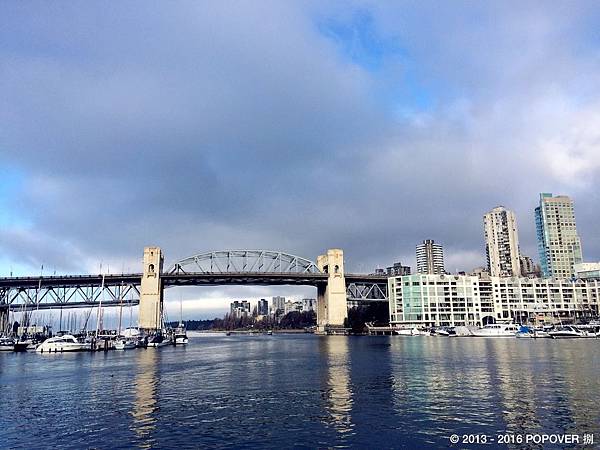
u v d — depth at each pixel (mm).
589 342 152375
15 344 144625
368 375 70688
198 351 142625
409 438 36000
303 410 46156
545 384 57969
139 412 46094
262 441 35875
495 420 40562
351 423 40625
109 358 113562
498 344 145875
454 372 71875
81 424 41531
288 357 110875
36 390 60531
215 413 45281
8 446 35406
